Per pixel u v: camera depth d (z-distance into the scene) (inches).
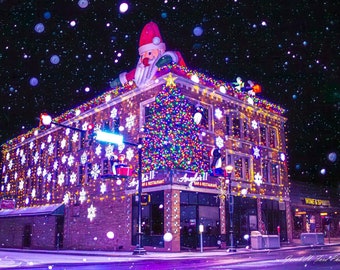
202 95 1065.5
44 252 1059.3
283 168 1304.1
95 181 1197.7
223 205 1044.5
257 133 1231.5
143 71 1056.8
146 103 1059.3
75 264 629.0
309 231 1513.3
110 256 842.2
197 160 968.3
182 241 940.6
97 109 1234.6
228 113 1137.4
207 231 994.1
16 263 658.2
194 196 979.3
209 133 1059.3
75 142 1321.4
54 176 1397.6
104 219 1131.9
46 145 1488.7
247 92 1237.1
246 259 621.3
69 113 1371.8
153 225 968.9
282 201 1262.3
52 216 1341.0
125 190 1075.3
